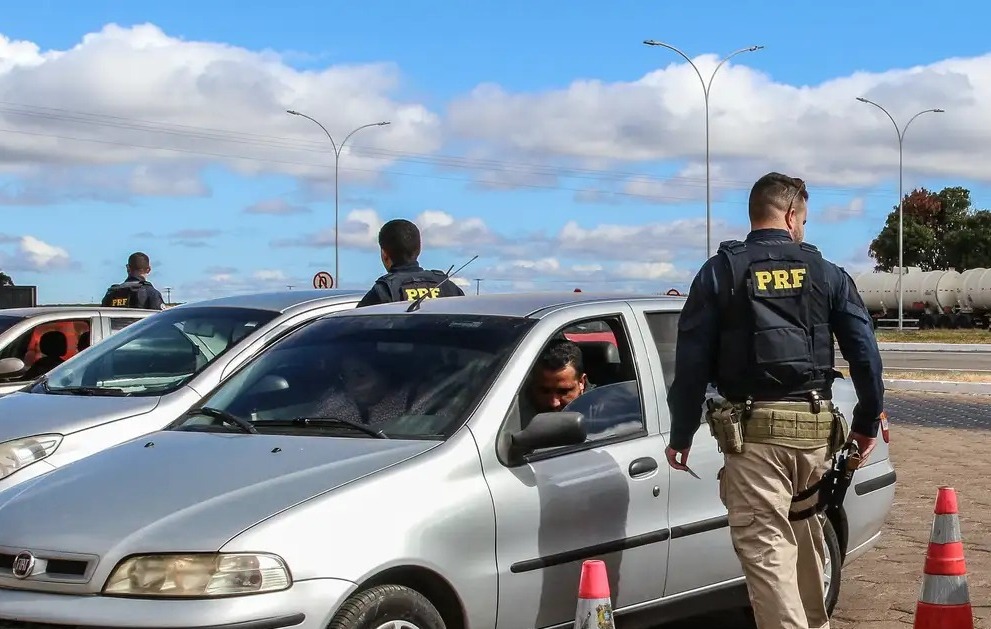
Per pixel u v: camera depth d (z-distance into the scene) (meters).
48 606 3.73
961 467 10.81
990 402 17.39
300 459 4.23
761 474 4.40
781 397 4.42
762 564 4.39
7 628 3.77
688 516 5.05
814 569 4.78
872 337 4.52
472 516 4.19
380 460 4.17
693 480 5.08
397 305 5.49
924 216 97.62
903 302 57.97
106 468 4.40
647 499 4.87
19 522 4.04
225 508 3.88
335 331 5.27
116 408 6.40
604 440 4.85
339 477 4.04
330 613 3.73
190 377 6.73
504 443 4.43
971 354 32.50
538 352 4.77
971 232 91.12
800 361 4.40
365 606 3.82
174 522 3.83
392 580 3.97
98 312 9.56
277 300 7.61
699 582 5.12
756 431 4.40
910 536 7.84
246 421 4.73
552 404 4.77
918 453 11.80
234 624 3.59
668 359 5.32
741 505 4.44
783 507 4.42
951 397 18.22
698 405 4.49
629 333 5.20
